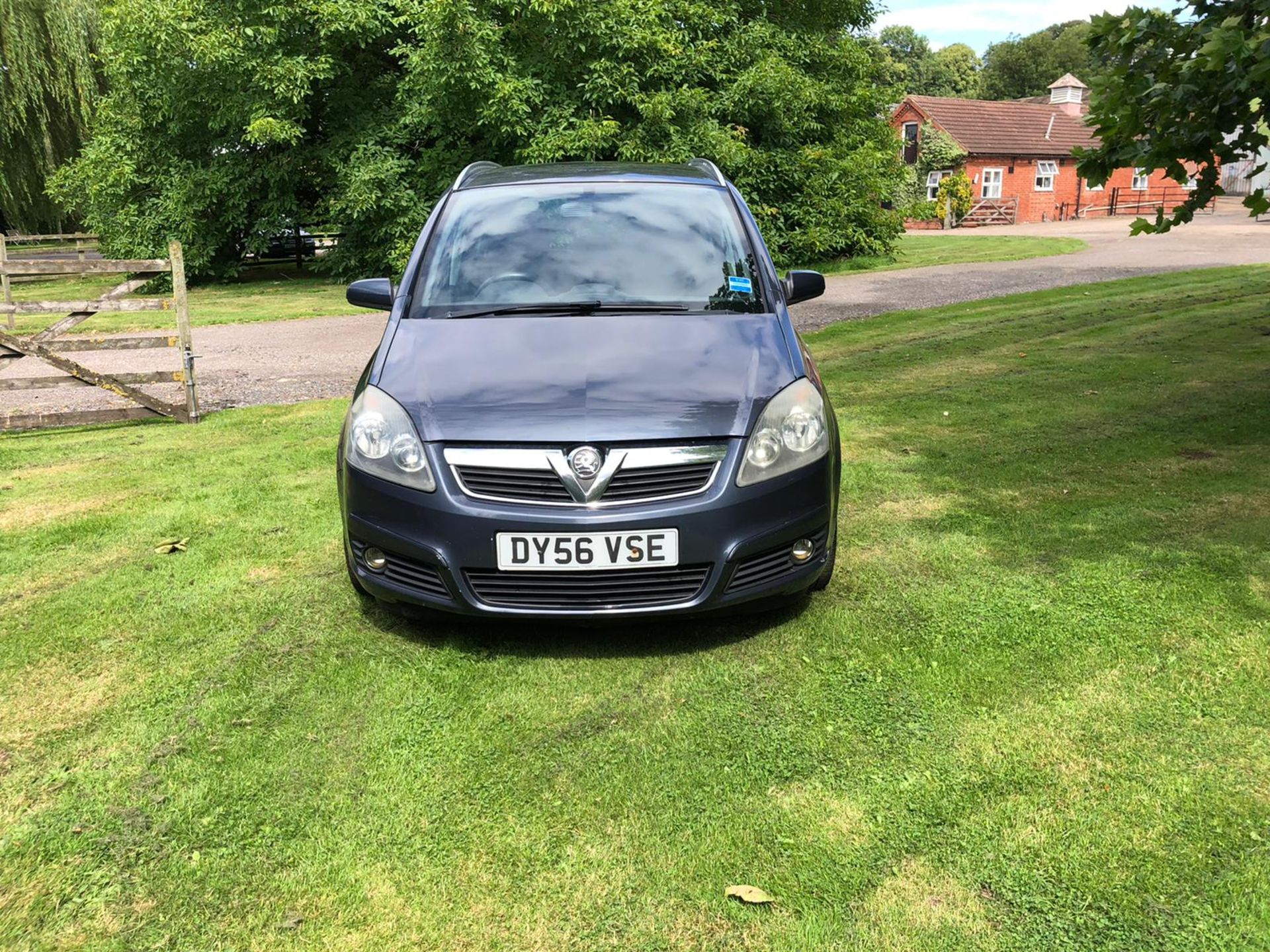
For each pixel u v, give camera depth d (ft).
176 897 6.97
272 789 8.20
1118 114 17.53
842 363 27.73
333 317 46.78
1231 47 14.40
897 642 10.52
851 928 6.53
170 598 12.22
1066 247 72.54
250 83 60.80
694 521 9.79
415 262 13.38
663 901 6.84
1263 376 22.95
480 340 11.51
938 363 27.04
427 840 7.54
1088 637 10.44
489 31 53.67
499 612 10.02
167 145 67.67
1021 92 293.64
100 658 10.59
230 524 15.06
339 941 6.55
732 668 10.11
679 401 10.23
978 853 7.20
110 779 8.37
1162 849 7.17
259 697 9.73
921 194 143.33
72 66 90.33
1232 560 12.24
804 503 10.36
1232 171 106.01
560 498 9.83
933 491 15.71
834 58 66.59
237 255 72.54
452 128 58.80
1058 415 20.42
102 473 18.16
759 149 61.57
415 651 10.68
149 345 22.17
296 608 11.84
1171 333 29.60
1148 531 13.41
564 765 8.48
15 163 92.22
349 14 58.49
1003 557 12.75
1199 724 8.74
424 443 10.10
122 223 67.15
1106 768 8.14
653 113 53.67
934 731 8.82
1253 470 15.94
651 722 9.13
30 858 7.37
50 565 13.43
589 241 13.42
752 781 8.18
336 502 16.15
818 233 60.54
